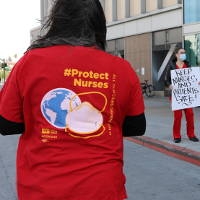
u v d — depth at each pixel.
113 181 2.49
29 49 2.65
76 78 2.53
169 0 31.00
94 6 2.72
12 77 2.59
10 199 7.18
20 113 2.60
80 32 2.69
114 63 2.60
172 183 8.07
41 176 2.46
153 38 33.16
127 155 10.82
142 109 2.69
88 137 2.50
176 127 11.53
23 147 2.59
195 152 10.27
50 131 2.49
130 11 36.16
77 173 2.45
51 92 2.52
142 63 34.53
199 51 27.00
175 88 11.28
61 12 2.69
